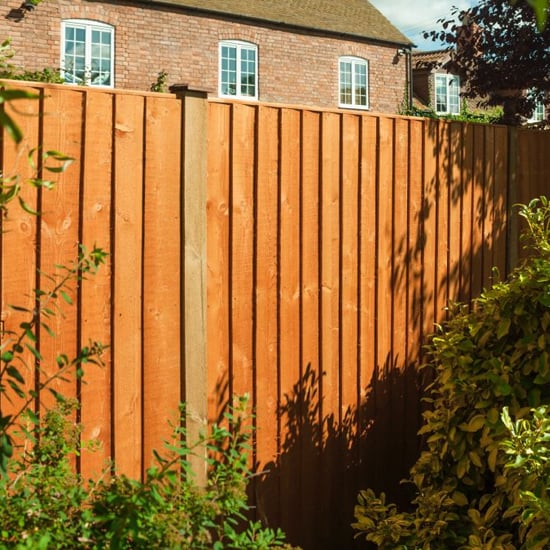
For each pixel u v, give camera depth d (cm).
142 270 331
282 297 384
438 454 388
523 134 514
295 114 385
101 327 318
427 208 454
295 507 396
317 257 399
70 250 309
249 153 367
